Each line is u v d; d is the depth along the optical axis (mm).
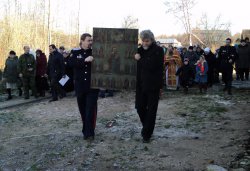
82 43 7246
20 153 6949
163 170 5688
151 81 6664
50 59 13078
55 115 10383
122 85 6965
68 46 35906
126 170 5797
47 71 14281
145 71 6691
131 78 6906
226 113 9344
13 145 7492
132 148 6762
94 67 7062
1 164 6426
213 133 7508
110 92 13016
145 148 6664
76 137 7707
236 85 15188
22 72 14055
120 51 6914
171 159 6098
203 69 13242
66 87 14094
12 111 11609
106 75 7023
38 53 14656
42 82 14656
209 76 14969
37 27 30016
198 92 13461
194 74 15133
